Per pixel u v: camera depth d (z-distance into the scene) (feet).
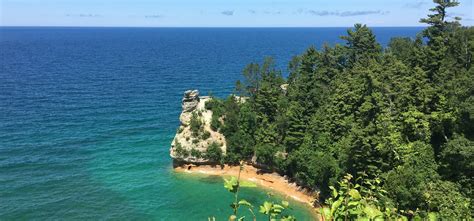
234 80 648.38
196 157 306.76
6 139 354.33
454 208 177.27
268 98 310.65
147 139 368.68
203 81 640.17
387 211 50.72
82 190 271.49
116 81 634.84
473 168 198.90
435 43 256.32
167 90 568.00
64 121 411.75
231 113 317.63
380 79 251.60
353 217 46.78
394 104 237.45
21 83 594.65
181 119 330.34
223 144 312.71
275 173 291.79
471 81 206.39
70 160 318.24
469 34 252.83
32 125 395.34
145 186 280.92
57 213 242.58
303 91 309.01
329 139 264.11
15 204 249.96
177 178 294.87
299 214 243.19
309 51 333.42
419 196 185.57
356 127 235.61
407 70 251.39
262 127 304.09
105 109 460.14
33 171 296.10
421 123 222.69
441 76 234.58
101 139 364.79
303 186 271.49
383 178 211.61
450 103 214.69
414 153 213.66
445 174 209.87
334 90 291.38
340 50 336.49
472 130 212.23
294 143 280.51
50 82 611.47
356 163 227.81
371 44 340.18
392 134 218.18
